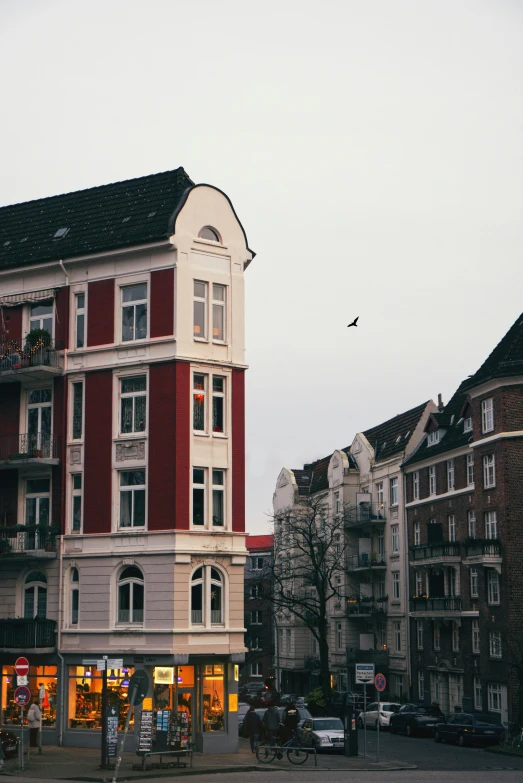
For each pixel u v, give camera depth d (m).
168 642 36.69
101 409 39.16
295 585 83.38
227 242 39.88
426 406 73.81
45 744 38.12
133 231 39.41
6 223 44.03
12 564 40.03
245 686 94.56
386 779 29.17
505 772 33.06
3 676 39.50
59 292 40.50
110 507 38.44
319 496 83.69
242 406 39.59
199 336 38.88
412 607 66.31
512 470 54.19
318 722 41.81
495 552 54.47
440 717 53.12
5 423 41.19
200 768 31.56
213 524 38.44
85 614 38.31
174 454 37.50
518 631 53.09
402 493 71.56
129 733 36.47
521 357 54.62
